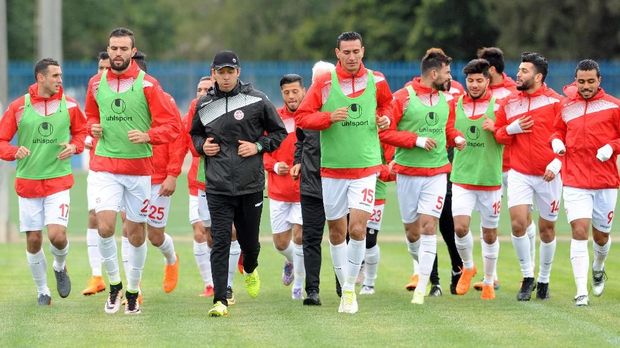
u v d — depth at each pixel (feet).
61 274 100.73
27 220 97.81
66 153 96.22
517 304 97.14
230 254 99.45
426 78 98.58
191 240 162.71
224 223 90.63
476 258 135.23
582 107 96.73
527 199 100.32
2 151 95.14
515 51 384.88
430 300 101.04
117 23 508.53
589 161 96.99
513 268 126.82
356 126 90.53
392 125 97.66
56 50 182.70
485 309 93.61
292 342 77.41
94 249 106.73
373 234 104.63
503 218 193.67
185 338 79.61
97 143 93.56
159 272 124.98
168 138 91.40
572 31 377.91
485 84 101.14
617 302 98.07
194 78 312.50
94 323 87.30
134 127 92.32
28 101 96.94
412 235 104.12
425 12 406.62
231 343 77.30
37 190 97.19
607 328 82.84
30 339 79.71
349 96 90.48
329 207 92.84
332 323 85.87
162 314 92.27
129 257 92.89
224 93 90.27
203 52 601.21
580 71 94.94
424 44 410.93
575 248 96.73
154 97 91.71
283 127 91.56
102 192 92.27
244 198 91.20
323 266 128.67
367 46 431.43
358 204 90.84
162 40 541.75
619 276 117.60
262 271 125.08
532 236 110.01
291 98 103.60
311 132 95.20
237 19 574.56
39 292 99.45
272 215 105.70
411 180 99.14
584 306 94.94
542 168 100.01
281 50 552.82
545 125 99.81
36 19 468.34
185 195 247.91
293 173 98.58
